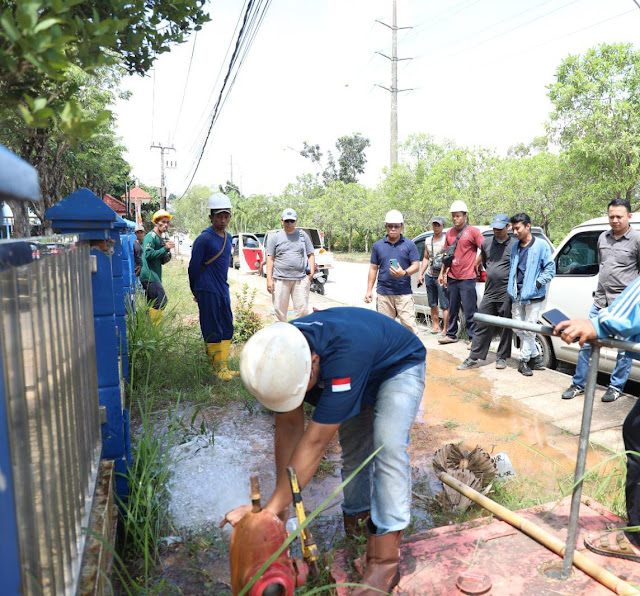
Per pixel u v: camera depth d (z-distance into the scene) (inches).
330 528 120.0
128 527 107.9
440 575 95.4
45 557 59.9
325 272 602.9
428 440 169.8
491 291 243.4
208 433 173.9
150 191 2773.1
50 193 746.8
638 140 581.6
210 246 223.3
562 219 776.9
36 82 71.1
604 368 208.4
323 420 80.0
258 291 583.5
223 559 109.6
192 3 96.0
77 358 86.6
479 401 203.8
